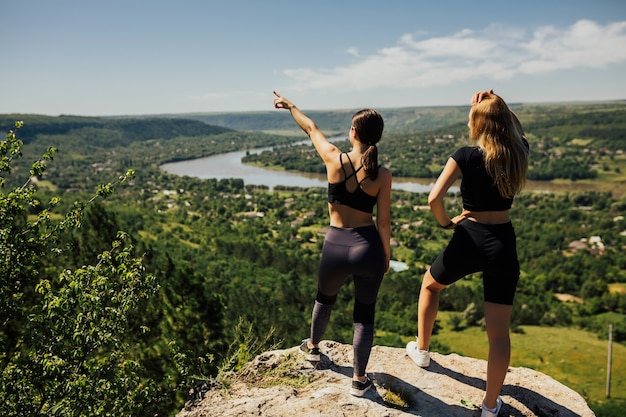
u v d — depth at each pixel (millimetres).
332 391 2910
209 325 11555
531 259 84188
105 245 12406
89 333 5535
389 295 55938
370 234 2754
